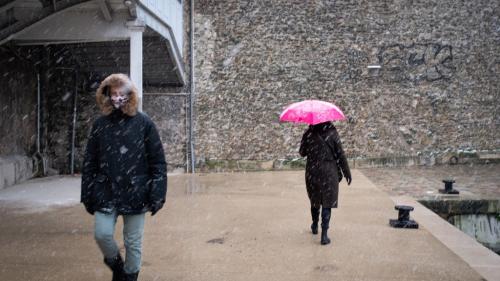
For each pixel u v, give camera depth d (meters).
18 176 10.43
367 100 14.20
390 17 14.21
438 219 6.47
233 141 13.84
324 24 14.02
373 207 7.47
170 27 11.03
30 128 11.38
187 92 13.66
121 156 3.21
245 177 11.97
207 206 7.63
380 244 5.16
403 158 14.32
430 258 4.61
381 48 14.20
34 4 8.27
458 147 14.50
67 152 12.54
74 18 8.77
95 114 12.77
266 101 13.91
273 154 13.91
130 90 3.26
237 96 13.84
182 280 3.94
